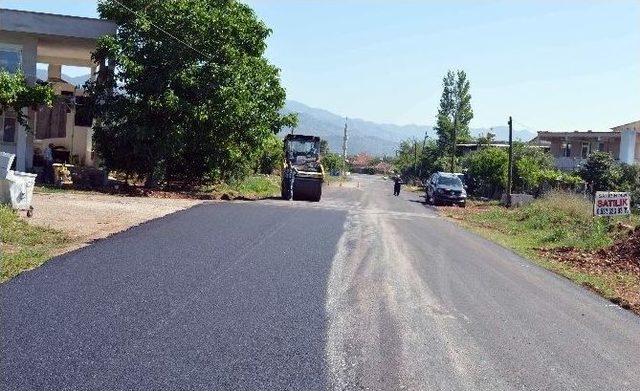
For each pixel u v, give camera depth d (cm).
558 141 5909
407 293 1014
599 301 1106
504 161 5150
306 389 591
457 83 9406
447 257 1459
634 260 1603
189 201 2330
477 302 995
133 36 2777
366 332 779
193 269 1040
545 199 3142
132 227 1461
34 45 2752
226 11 3034
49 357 622
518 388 634
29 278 911
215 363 637
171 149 2745
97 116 2769
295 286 985
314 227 1747
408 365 673
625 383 675
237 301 868
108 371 599
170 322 754
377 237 1691
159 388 570
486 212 3350
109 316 759
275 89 3300
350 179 9788
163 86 2747
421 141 12950
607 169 4594
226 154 3008
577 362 733
